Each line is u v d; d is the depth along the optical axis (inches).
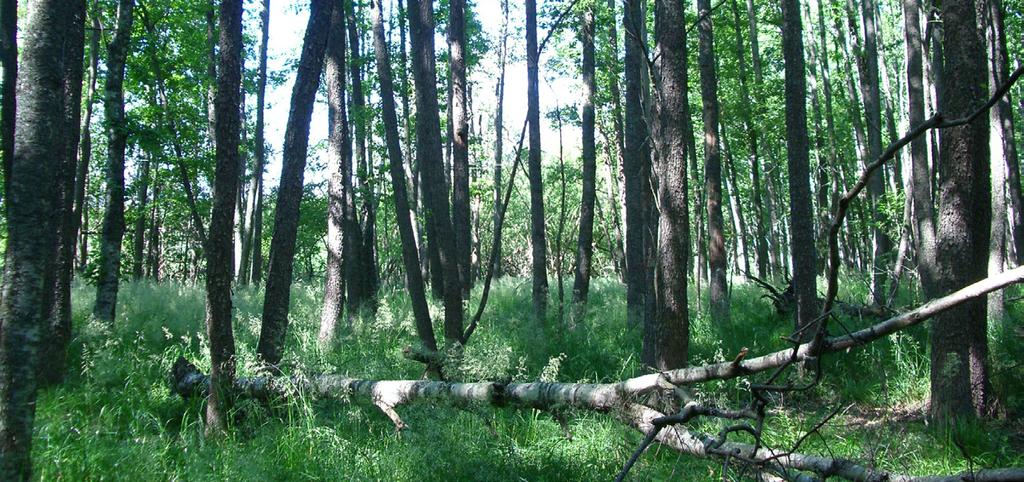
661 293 298.5
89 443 232.8
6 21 295.9
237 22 264.2
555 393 217.6
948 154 301.4
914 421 311.3
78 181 538.6
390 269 1232.8
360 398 267.3
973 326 304.5
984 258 305.7
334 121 493.4
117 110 429.7
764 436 268.5
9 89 294.5
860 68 681.0
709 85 514.0
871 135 687.1
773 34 842.8
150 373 339.3
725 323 494.6
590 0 481.7
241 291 706.2
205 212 718.5
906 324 138.7
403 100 719.7
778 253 922.1
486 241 1615.4
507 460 235.1
